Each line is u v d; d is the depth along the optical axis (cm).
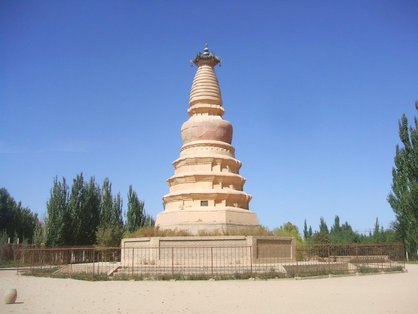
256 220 4559
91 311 1961
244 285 2966
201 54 5197
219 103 5103
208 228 4188
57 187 7100
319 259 4925
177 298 2347
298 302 2181
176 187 4722
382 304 2116
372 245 5144
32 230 8900
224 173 4653
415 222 6331
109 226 6812
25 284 3222
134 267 3709
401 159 6762
